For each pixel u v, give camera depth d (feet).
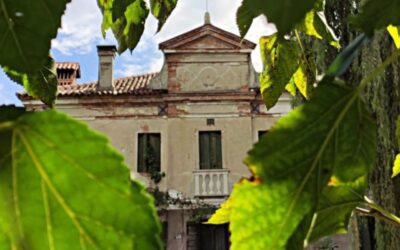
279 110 43.37
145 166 42.14
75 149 1.13
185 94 43.52
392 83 20.25
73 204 1.13
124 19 3.58
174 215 41.37
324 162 1.46
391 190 20.70
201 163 42.55
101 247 1.14
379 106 20.39
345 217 2.09
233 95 43.52
